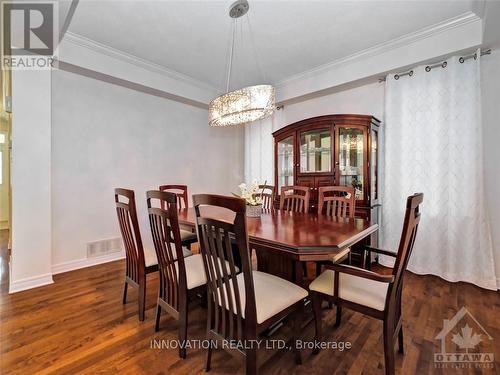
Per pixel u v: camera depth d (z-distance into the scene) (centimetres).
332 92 355
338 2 209
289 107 409
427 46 260
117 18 229
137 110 344
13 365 142
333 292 146
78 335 170
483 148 250
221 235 137
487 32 216
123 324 183
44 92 244
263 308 127
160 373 139
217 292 134
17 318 189
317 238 149
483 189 244
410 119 282
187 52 293
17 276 233
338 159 318
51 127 272
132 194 178
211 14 224
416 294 227
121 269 291
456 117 252
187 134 405
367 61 302
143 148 352
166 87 350
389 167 299
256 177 445
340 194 313
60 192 280
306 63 322
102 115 311
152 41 268
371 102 327
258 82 381
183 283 150
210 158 441
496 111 243
